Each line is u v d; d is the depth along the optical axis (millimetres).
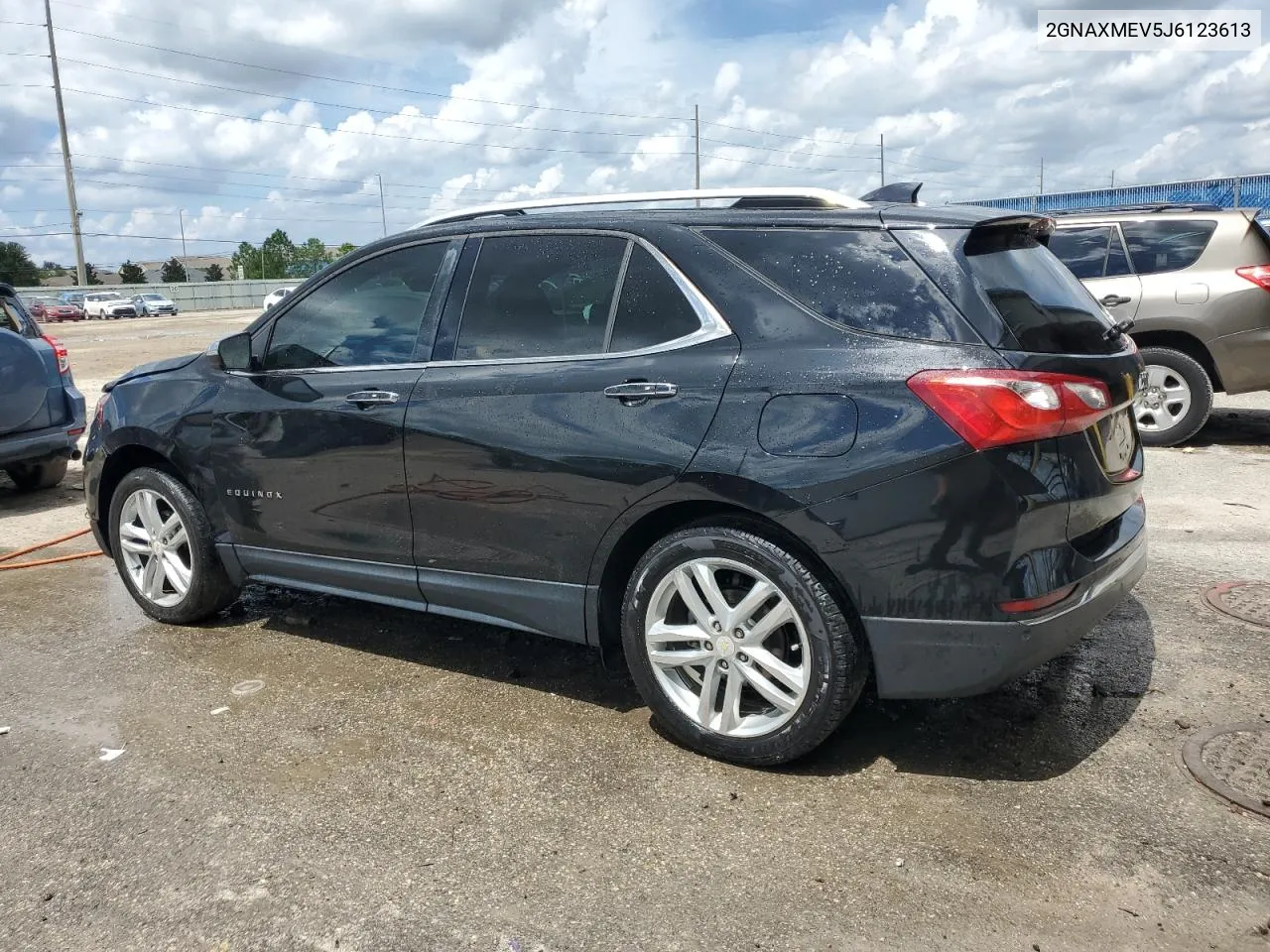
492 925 2475
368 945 2416
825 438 2863
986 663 2791
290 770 3270
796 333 3020
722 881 2615
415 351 3781
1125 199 26859
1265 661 3834
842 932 2400
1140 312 7734
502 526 3498
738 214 3260
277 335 4234
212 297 68562
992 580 2750
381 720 3615
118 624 4773
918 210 3115
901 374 2818
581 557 3346
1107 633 4191
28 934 2490
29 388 7207
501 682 3928
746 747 3133
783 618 3016
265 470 4145
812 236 3121
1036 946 2328
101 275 105500
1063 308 3133
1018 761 3164
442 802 3041
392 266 3953
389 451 3727
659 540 3215
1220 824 2766
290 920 2516
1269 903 2438
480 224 3766
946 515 2746
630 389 3188
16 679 4105
